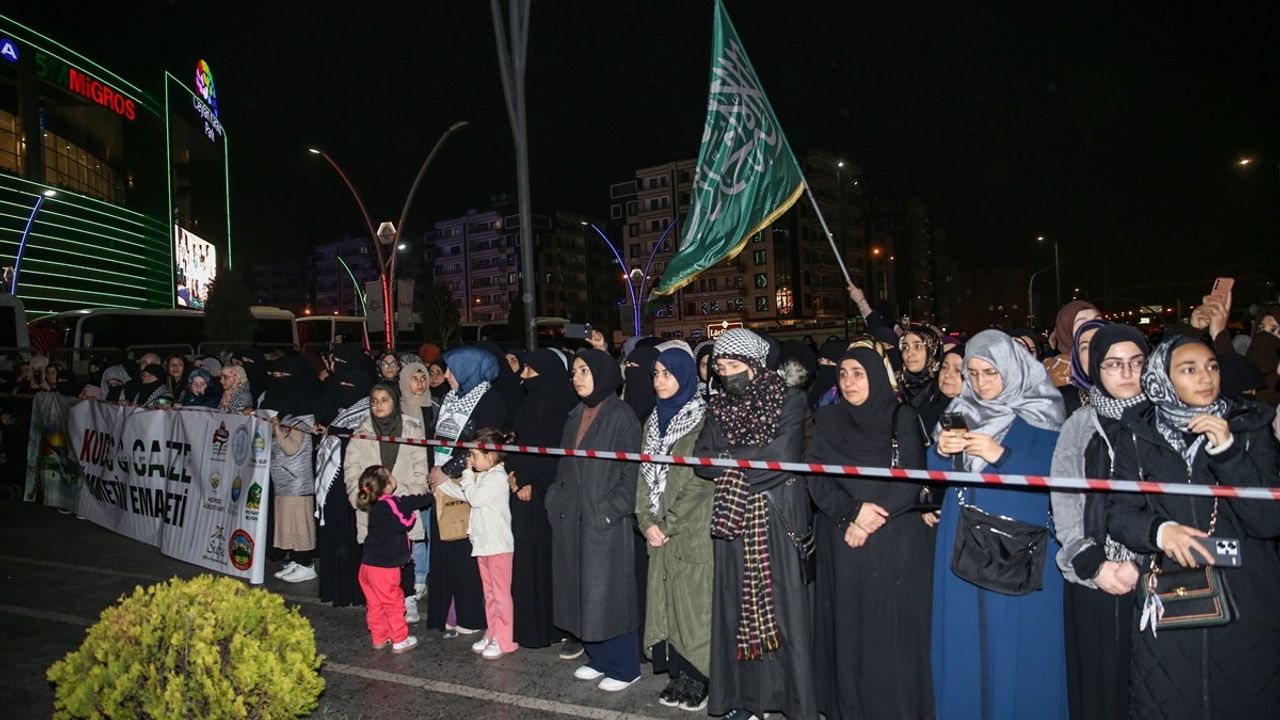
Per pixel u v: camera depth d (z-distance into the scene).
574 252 109.38
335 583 6.51
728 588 4.23
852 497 3.88
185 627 3.28
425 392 7.21
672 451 4.52
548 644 5.49
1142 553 3.16
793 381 5.59
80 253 49.25
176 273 60.75
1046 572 3.57
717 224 6.82
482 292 107.75
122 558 7.99
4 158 45.69
